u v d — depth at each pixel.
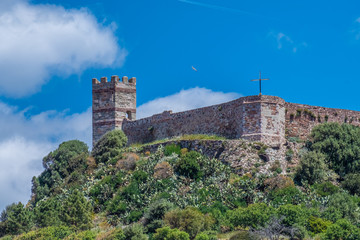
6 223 80.62
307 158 79.94
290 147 83.31
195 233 66.75
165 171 80.31
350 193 77.62
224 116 88.12
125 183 81.69
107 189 81.25
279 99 84.25
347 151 82.31
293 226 64.62
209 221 67.94
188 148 85.38
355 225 67.88
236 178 78.19
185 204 72.81
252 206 68.75
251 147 80.94
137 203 76.88
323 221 66.31
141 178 81.00
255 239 63.94
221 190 75.00
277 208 69.75
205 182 77.25
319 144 83.50
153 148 89.88
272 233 64.38
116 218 75.50
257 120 82.81
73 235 69.25
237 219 67.44
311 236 64.50
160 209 71.19
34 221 80.31
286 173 80.56
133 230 67.69
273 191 74.38
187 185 77.88
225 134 87.50
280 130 83.81
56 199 85.31
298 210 66.81
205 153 83.31
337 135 84.75
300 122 89.12
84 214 75.38
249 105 83.75
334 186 76.50
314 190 74.75
